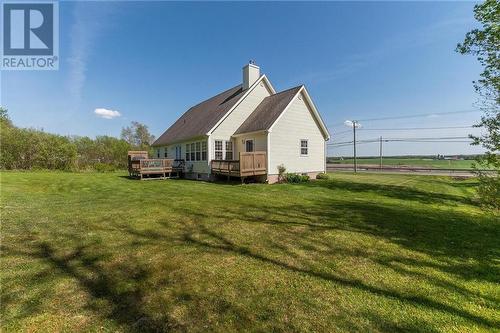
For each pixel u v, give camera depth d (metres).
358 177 20.47
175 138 21.19
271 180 14.82
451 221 6.76
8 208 7.55
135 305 2.86
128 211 7.23
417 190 12.91
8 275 3.49
